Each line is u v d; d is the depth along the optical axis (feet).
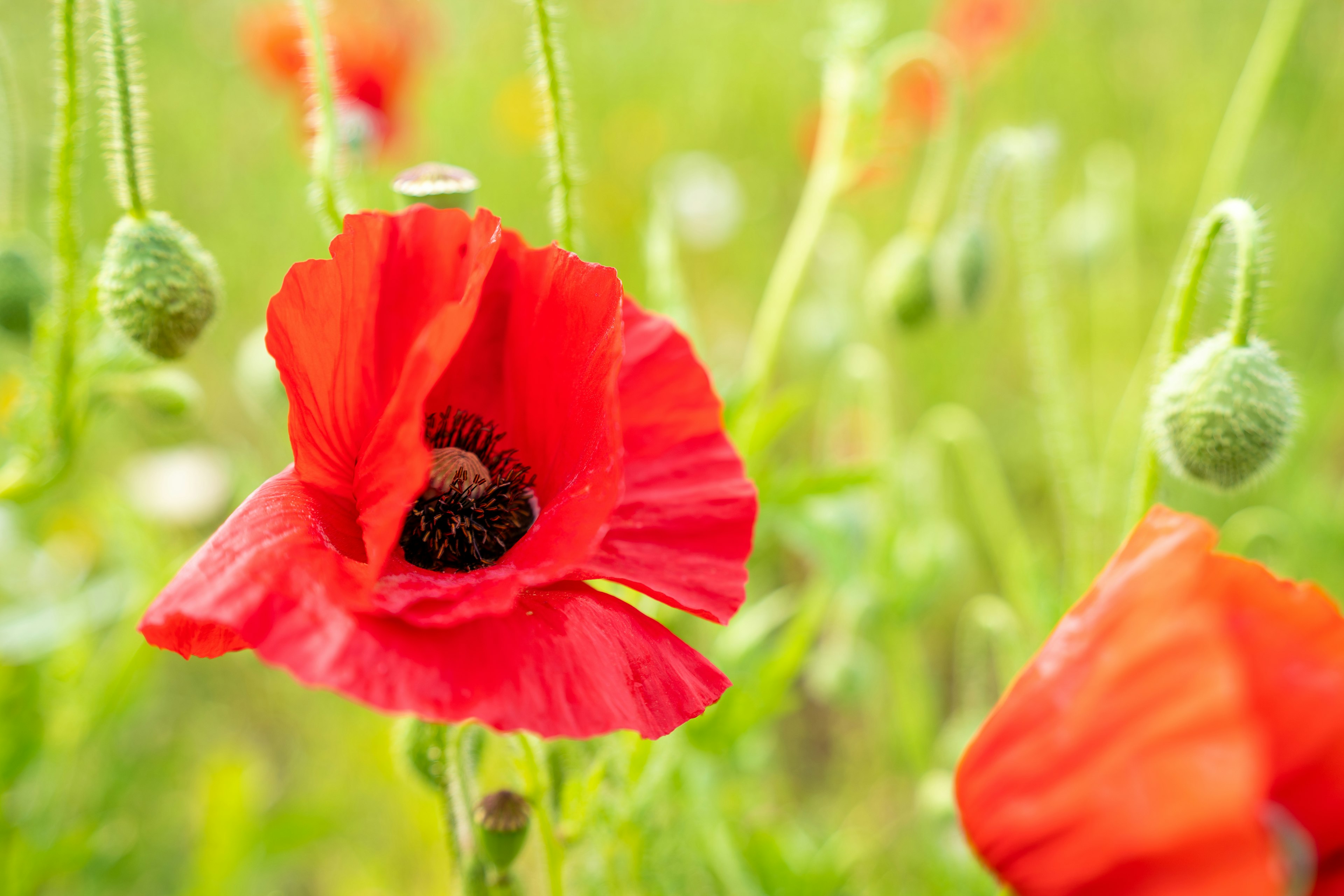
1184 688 1.08
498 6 3.32
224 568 1.13
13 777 1.60
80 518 1.91
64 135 1.33
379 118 1.75
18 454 1.44
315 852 1.96
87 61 2.27
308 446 1.17
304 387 1.17
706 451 1.23
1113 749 1.09
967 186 1.63
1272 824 1.09
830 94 1.52
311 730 1.97
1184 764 1.07
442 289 1.20
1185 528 1.11
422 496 1.20
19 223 1.51
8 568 1.70
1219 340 1.34
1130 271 2.42
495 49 3.26
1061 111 3.17
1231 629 1.10
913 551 1.66
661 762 1.38
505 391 1.23
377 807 1.82
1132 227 2.36
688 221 2.71
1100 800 1.10
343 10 2.51
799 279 1.52
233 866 1.61
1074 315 2.75
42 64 2.78
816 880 1.58
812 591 1.73
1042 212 1.57
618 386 1.23
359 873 1.74
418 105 2.64
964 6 2.61
